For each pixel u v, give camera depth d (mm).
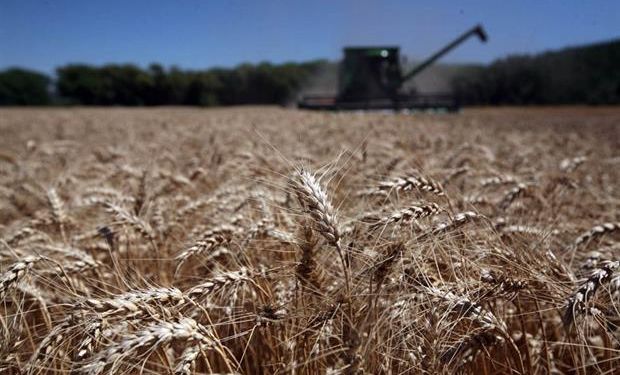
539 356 3299
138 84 77438
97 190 6059
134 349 2348
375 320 2619
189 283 4227
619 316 2730
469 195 5145
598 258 3344
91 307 2680
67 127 25609
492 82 59781
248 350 3480
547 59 58312
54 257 4156
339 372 2699
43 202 6270
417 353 2723
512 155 11023
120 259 4348
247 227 3910
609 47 55594
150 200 5355
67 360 2779
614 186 7637
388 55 32562
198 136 16328
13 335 3266
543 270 3064
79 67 78562
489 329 2684
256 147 11039
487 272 2891
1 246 4305
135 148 13031
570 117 34094
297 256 3318
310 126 18234
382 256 2744
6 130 25797
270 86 75938
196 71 77250
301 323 2973
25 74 81250
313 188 2818
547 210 4949
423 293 2764
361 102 32312
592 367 3414
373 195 3883
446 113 31297
